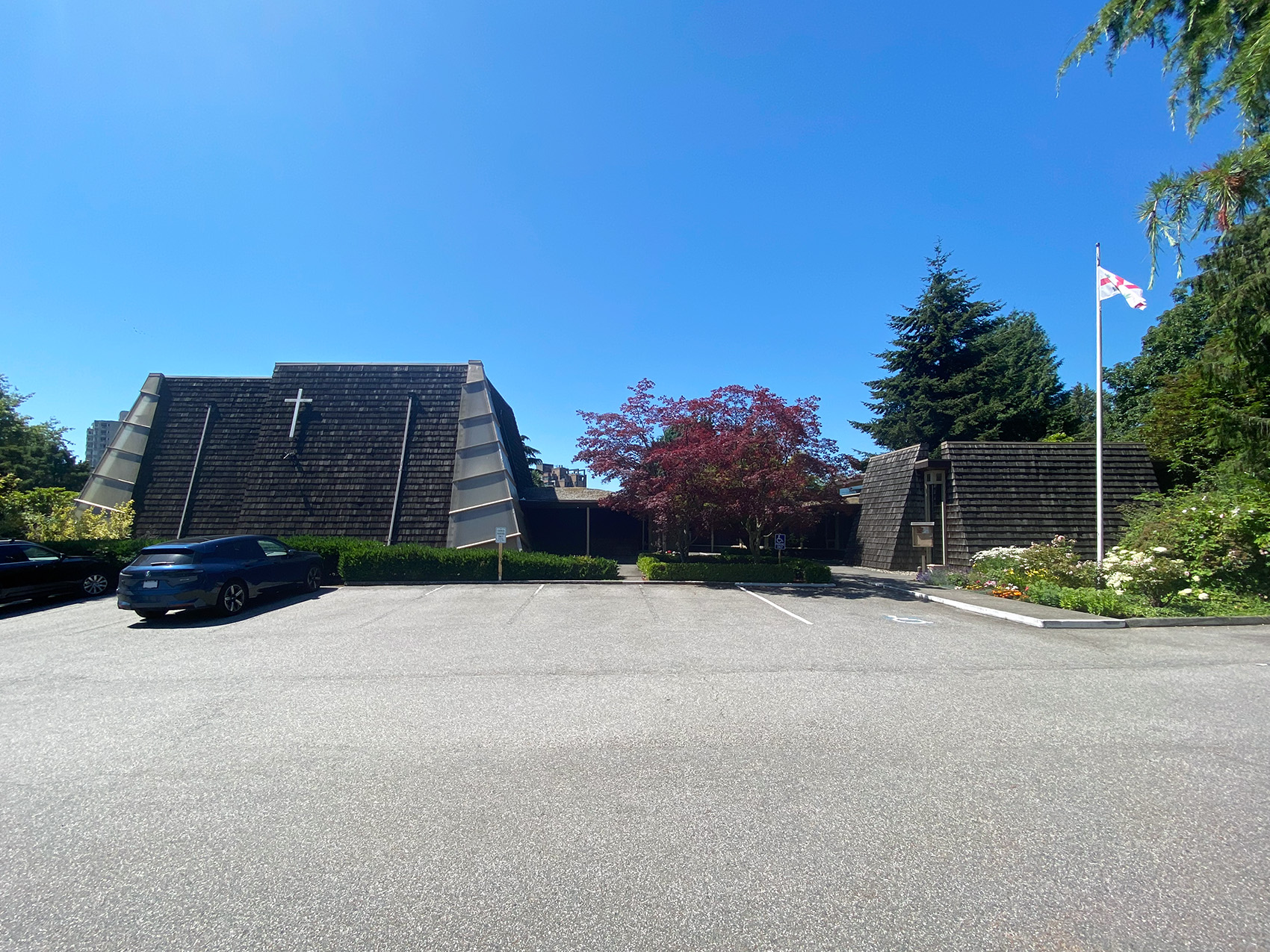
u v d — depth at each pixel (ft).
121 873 11.18
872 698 21.29
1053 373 123.54
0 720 19.51
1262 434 47.55
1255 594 40.57
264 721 19.30
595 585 54.54
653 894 10.41
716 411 57.31
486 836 12.32
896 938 9.29
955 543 65.98
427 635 32.55
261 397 75.20
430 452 68.95
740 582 55.83
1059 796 13.88
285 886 10.72
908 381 113.91
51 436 125.70
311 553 49.80
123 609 37.93
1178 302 105.81
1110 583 41.16
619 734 17.90
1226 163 34.68
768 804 13.52
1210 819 12.82
